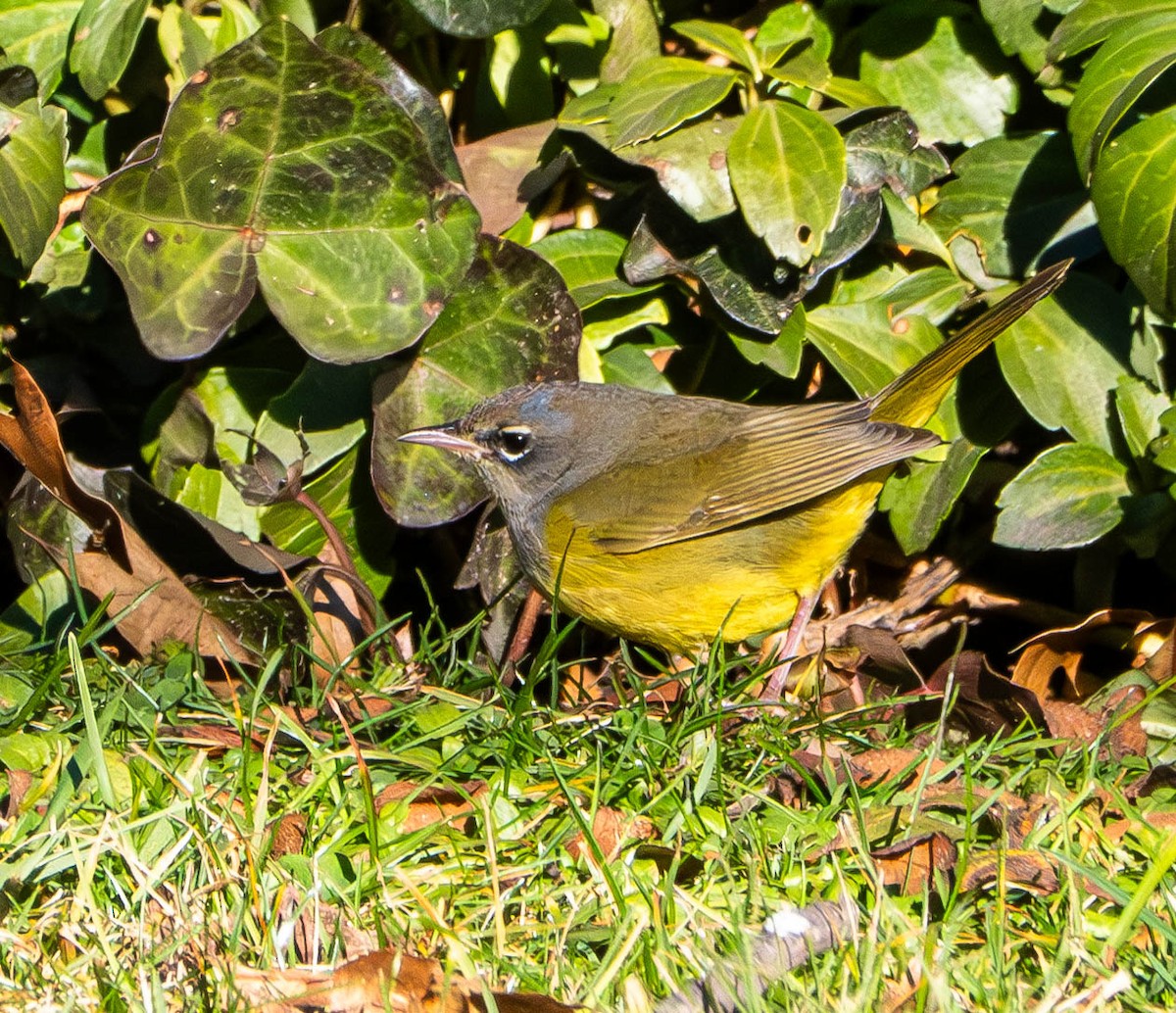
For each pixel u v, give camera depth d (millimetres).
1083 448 9461
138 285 8680
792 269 9266
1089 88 8703
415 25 9797
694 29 9305
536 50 10000
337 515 9891
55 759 7312
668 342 10070
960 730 8781
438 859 7051
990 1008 5902
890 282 10000
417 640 10625
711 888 6793
